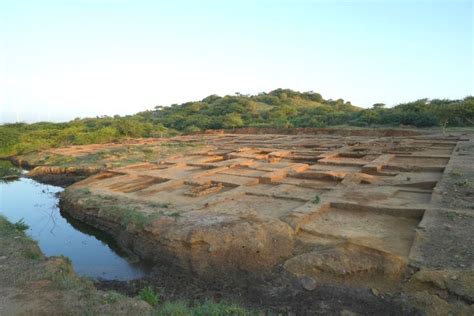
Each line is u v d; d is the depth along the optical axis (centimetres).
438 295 509
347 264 595
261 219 771
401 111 3403
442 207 827
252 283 611
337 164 1492
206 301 541
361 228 775
